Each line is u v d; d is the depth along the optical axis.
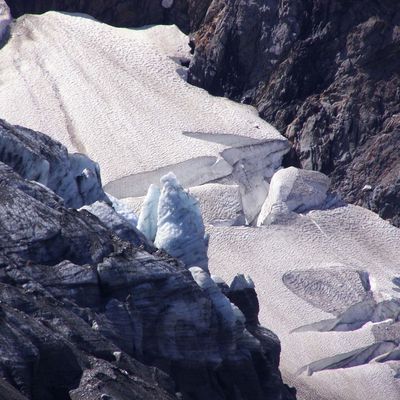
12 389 166.12
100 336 182.75
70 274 189.25
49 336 175.12
